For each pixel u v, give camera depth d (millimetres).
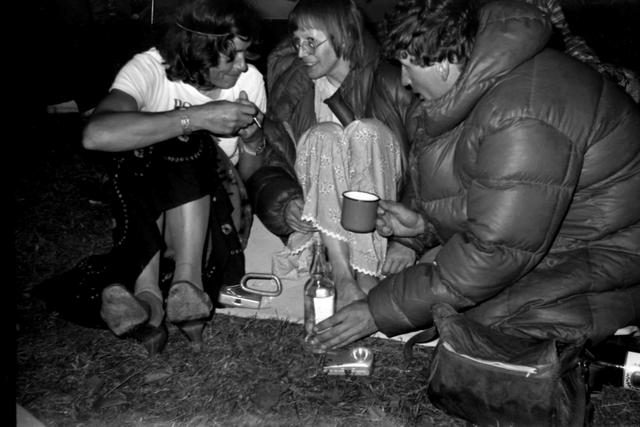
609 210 2221
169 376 2486
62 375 2492
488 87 2123
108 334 2752
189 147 2561
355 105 3076
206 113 2496
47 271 3238
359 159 2738
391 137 2836
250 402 2352
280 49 3529
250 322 2814
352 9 2893
